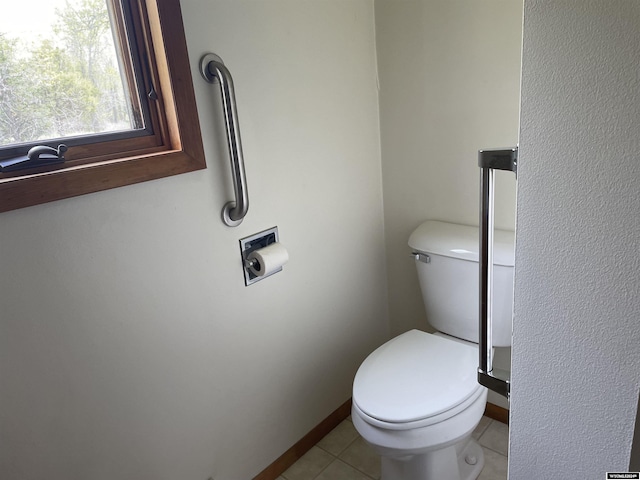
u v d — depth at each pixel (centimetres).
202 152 123
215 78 125
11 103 101
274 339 157
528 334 60
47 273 103
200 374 137
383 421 126
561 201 52
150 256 120
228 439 149
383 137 183
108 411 119
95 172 104
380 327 205
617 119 46
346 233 178
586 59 46
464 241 157
